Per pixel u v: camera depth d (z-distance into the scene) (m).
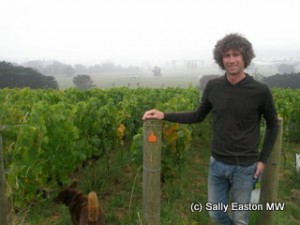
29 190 2.70
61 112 3.19
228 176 2.04
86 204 2.41
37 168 2.68
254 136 1.99
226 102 1.96
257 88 1.92
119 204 3.28
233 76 1.94
